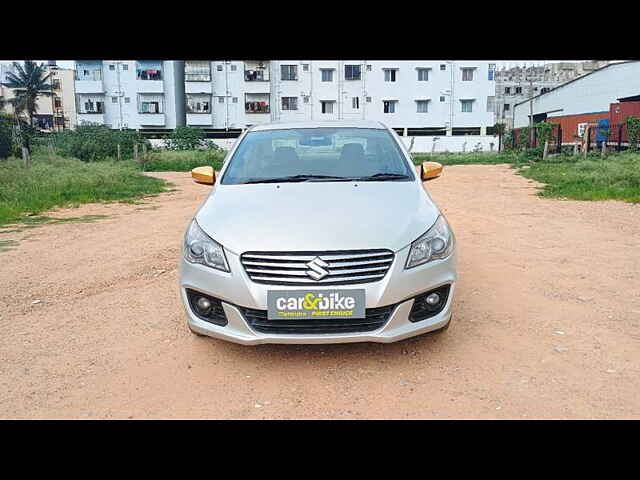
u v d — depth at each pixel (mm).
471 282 4805
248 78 51750
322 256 2938
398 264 2982
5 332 3883
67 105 70375
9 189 11883
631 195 10297
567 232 7090
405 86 52062
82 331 3861
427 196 3707
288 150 4336
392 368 3123
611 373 3029
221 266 3059
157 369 3197
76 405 2809
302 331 2977
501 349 3367
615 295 4418
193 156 31047
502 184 14250
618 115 26453
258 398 2828
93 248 6727
